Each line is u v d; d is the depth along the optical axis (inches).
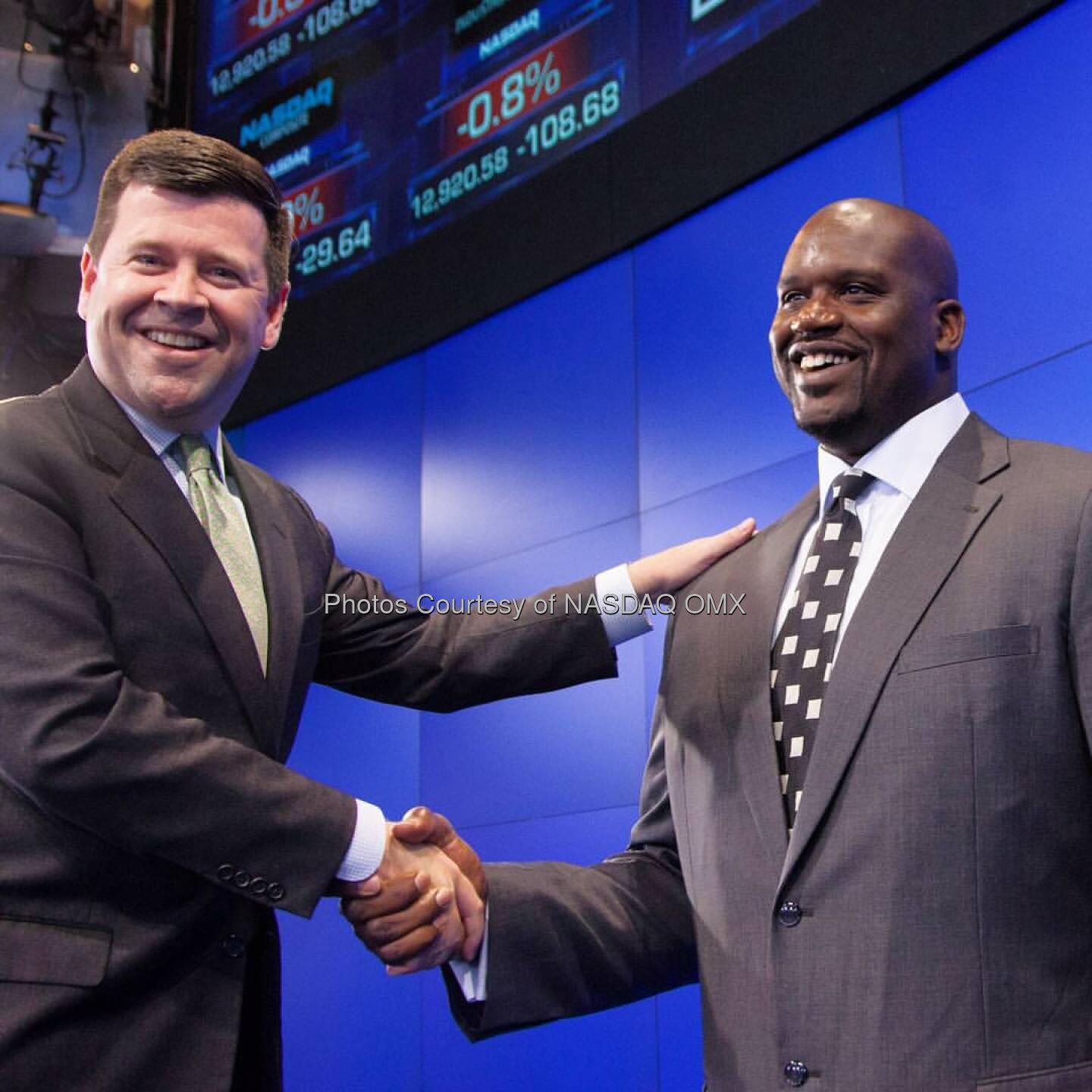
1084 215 101.4
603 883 67.9
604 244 140.0
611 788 129.7
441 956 62.1
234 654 57.9
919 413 63.0
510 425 148.6
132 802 52.7
